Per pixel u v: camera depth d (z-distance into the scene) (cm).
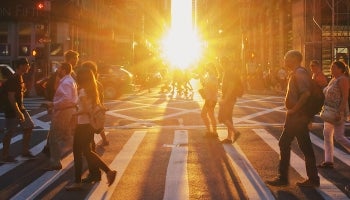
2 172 818
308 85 675
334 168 836
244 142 1132
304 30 3191
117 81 2586
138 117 1689
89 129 688
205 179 755
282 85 3488
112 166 857
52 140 833
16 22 3672
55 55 2730
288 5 3784
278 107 2080
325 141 841
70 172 816
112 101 2452
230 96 1090
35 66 2658
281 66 3900
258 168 838
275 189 691
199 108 2031
